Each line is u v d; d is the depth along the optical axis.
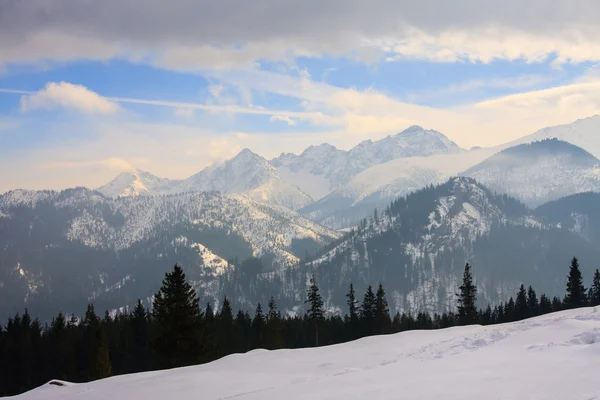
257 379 25.36
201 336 51.59
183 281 51.41
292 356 32.88
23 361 86.00
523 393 15.36
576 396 14.42
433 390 17.05
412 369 21.48
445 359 23.03
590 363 18.38
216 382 25.14
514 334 27.59
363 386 19.09
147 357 87.12
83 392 26.33
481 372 19.16
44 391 28.27
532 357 21.08
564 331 26.84
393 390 17.75
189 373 28.75
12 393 84.88
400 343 33.22
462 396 15.87
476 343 27.03
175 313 50.81
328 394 18.39
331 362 28.97
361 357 29.62
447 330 37.53
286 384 21.88
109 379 30.03
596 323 28.06
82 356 86.56
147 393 24.11
